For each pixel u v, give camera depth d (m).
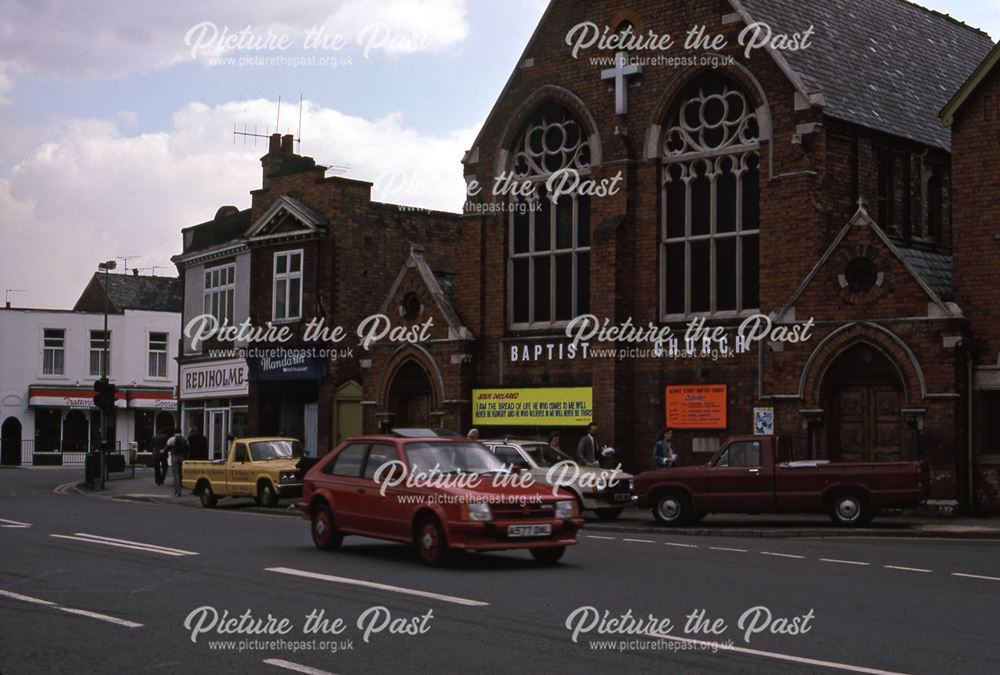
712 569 16.17
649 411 30.66
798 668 9.60
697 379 29.83
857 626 11.55
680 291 30.69
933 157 32.19
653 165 30.89
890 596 13.57
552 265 33.19
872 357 26.45
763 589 14.08
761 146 28.86
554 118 33.44
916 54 35.78
